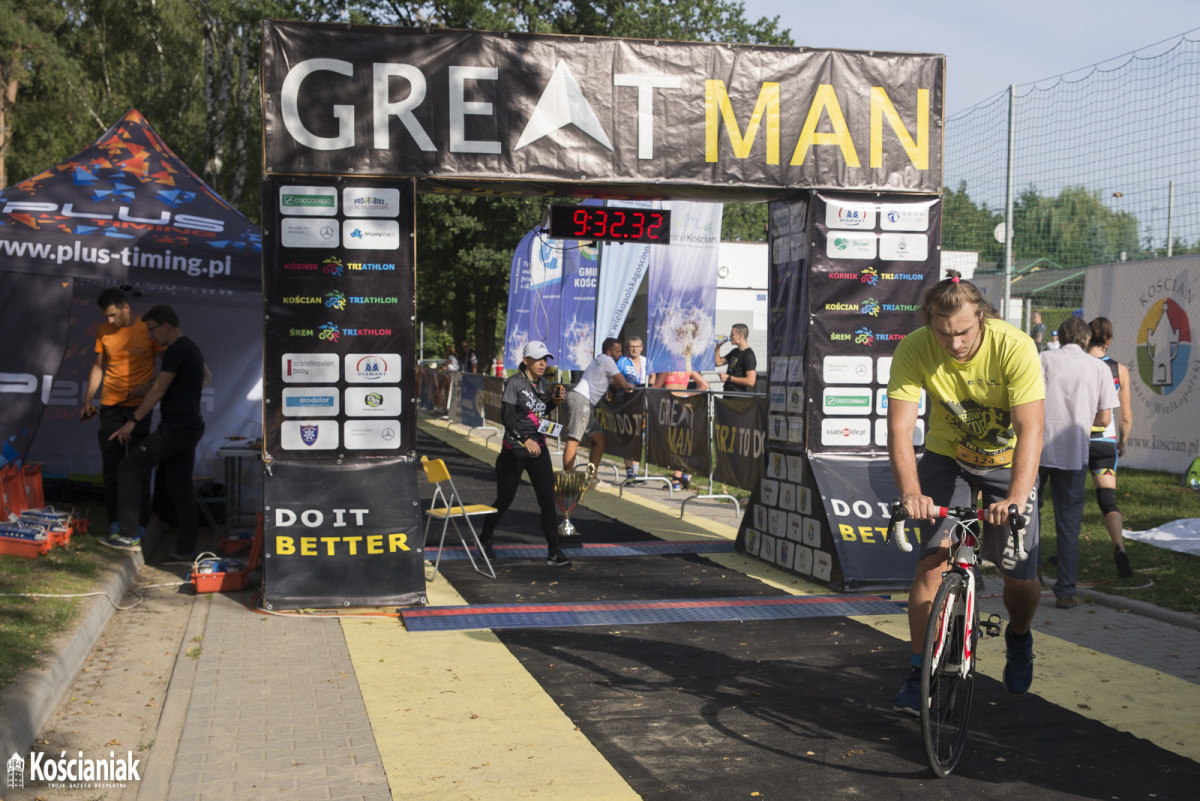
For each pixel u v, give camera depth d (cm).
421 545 648
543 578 730
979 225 1565
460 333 3806
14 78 2533
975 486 412
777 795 352
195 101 3080
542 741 402
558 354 1569
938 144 734
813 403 729
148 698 455
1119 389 724
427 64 650
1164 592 658
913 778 368
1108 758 388
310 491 643
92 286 1038
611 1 3600
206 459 1017
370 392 651
